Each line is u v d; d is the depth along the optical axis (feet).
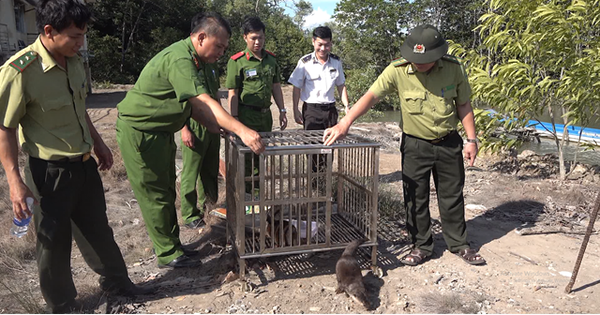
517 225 14.93
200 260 12.10
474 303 9.94
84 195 9.21
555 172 21.42
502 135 21.65
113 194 18.71
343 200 13.60
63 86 8.26
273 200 10.44
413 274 11.51
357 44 99.81
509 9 19.34
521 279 11.20
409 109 11.59
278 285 10.80
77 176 8.67
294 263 12.01
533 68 19.97
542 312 9.69
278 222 11.84
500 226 14.88
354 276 10.18
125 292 10.31
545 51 19.10
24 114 7.91
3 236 13.44
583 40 18.61
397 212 15.78
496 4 19.49
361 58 101.35
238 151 10.06
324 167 13.46
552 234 14.16
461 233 12.44
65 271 8.93
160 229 11.50
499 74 18.74
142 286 10.78
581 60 17.69
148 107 10.47
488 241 13.64
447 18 97.25
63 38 7.72
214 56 10.90
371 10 98.02
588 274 11.46
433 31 10.86
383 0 96.58
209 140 14.61
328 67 17.84
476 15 92.27
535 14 18.71
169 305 9.91
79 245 9.71
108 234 9.78
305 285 10.81
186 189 14.55
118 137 11.03
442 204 12.41
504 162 23.17
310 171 10.54
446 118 11.47
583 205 16.61
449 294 10.27
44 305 9.76
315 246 10.88
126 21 125.29
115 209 17.01
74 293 9.36
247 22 15.29
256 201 10.34
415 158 11.89
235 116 15.94
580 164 22.25
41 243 8.48
